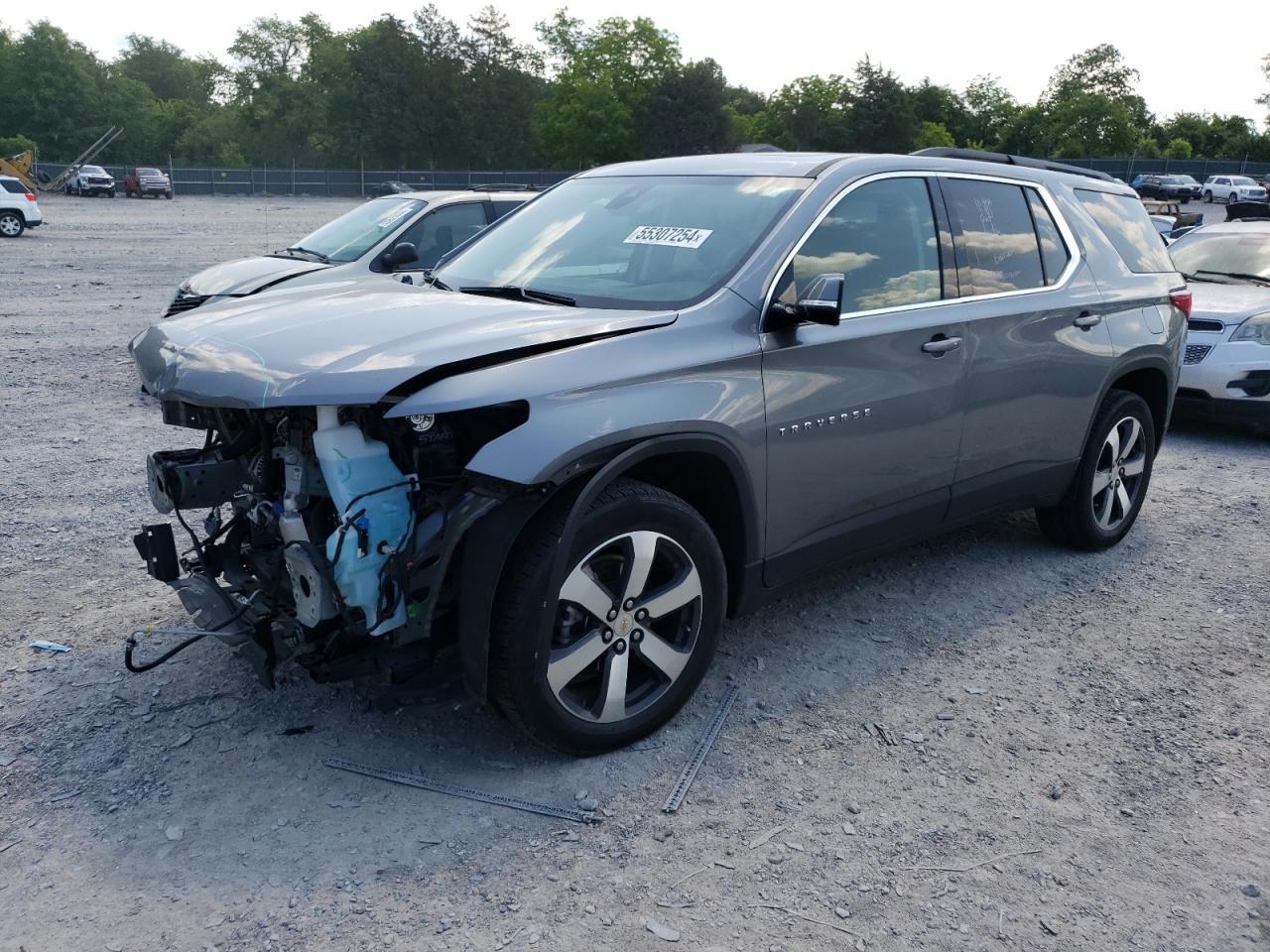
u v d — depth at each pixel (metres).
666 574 3.49
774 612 4.68
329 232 9.73
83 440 7.34
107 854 2.92
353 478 3.01
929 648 4.37
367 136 102.44
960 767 3.48
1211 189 65.94
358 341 3.18
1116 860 3.02
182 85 139.38
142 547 3.63
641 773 3.38
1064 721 3.81
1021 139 109.44
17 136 94.12
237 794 3.20
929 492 4.37
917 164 4.42
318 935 2.63
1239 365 8.17
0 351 10.89
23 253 23.80
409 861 2.92
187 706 3.69
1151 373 5.62
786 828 3.12
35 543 5.23
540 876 2.87
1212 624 4.71
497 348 3.12
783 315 3.61
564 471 3.05
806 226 3.88
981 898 2.84
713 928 2.69
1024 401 4.70
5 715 3.60
